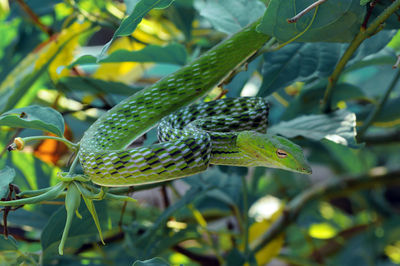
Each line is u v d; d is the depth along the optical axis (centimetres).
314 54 43
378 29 39
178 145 38
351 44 40
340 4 38
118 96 47
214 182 48
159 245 46
